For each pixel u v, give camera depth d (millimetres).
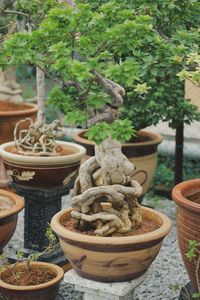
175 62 2623
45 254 3057
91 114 2453
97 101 2266
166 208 4035
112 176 2607
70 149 3268
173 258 3357
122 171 2617
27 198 3125
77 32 2396
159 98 3580
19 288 2590
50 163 3010
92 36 2350
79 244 2469
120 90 2492
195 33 2740
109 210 2594
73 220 2719
